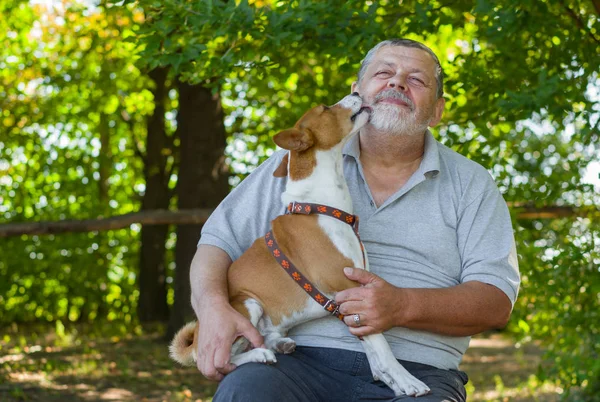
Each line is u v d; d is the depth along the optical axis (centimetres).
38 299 1404
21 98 1387
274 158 372
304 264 326
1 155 1415
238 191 369
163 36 515
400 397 306
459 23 579
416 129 350
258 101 1013
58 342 1086
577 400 624
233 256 356
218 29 497
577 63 553
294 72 716
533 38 559
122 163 1571
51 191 1438
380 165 364
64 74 1289
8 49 1398
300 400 306
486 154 592
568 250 577
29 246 1388
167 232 1441
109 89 1280
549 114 500
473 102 589
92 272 1437
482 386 844
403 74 355
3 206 1416
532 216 692
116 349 1016
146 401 712
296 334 339
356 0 514
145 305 1411
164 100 1345
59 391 733
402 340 333
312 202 334
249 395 293
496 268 338
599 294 597
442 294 322
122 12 989
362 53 517
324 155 337
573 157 744
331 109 343
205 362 312
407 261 344
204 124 1006
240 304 329
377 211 350
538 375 633
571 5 557
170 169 1376
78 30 1362
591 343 596
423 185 352
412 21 530
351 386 323
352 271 317
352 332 313
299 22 505
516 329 669
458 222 349
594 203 625
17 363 865
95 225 815
